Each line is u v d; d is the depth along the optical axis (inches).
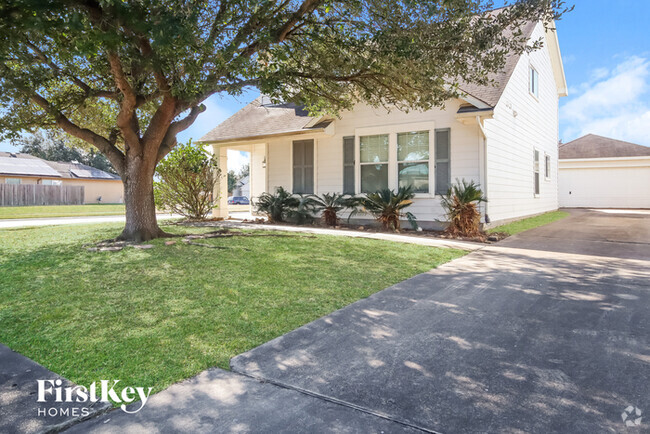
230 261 235.9
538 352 117.2
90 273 204.7
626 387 96.0
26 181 1322.6
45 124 304.7
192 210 501.0
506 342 125.0
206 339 127.6
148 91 327.9
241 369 107.4
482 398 91.9
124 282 190.2
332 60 294.5
